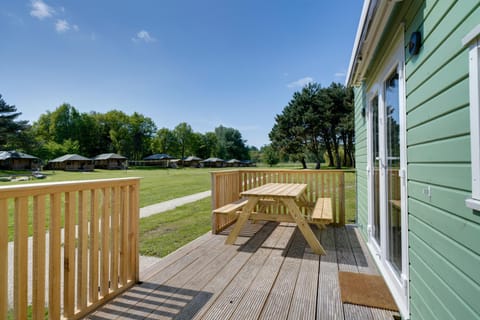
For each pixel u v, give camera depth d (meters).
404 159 1.79
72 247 1.74
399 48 1.88
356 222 4.55
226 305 1.92
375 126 2.90
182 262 2.77
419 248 1.53
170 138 51.56
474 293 0.99
